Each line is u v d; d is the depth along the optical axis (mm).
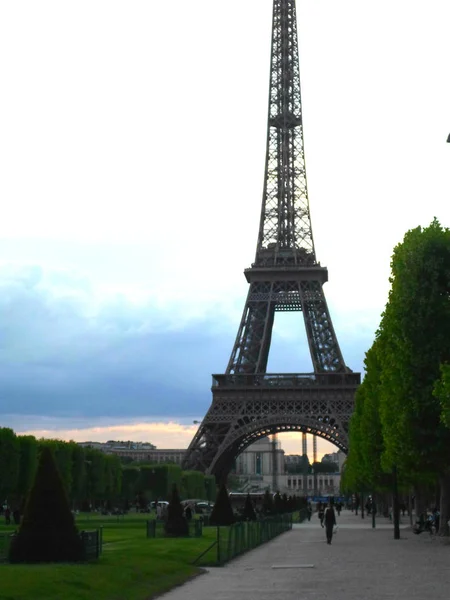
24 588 63969
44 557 84188
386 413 159500
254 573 93562
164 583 80125
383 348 173000
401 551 125375
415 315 139125
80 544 85875
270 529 165375
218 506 188875
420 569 94875
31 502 85875
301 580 84500
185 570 92125
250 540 134625
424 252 141000
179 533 150375
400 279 143500
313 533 192625
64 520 85750
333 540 160000
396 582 81312
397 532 159375
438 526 170625
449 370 117625
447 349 138125
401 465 151000
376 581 82375
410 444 139000
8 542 93000
